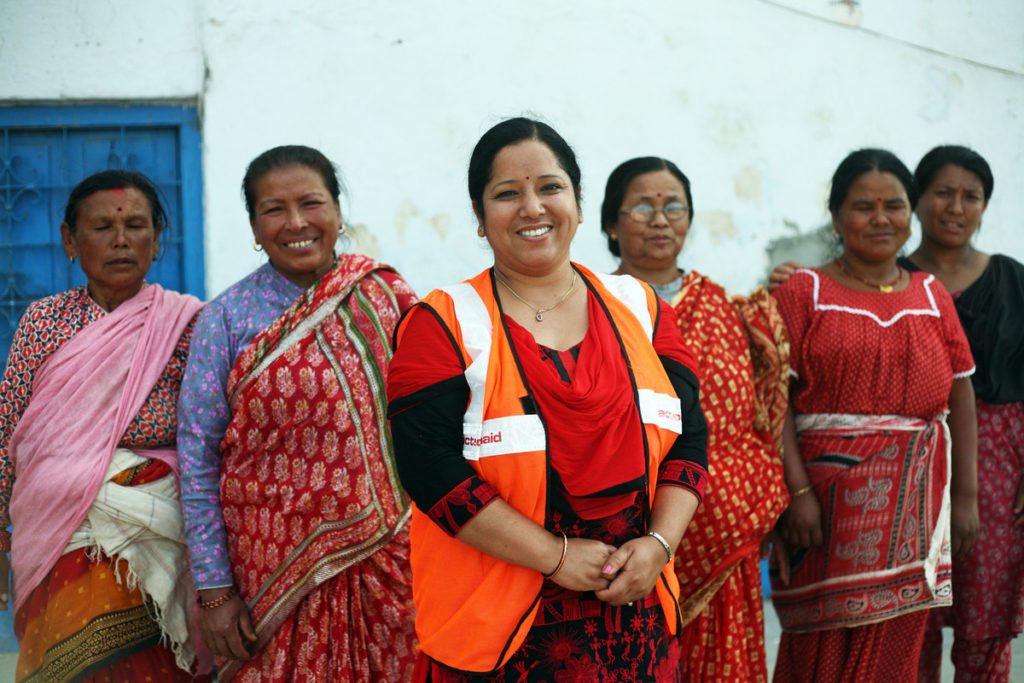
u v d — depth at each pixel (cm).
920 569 305
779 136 498
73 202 294
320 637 273
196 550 275
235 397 277
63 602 284
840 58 504
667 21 481
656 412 203
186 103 443
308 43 448
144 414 291
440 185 461
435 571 203
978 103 526
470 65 462
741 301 318
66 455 286
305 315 279
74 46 437
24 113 437
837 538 309
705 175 489
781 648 329
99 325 295
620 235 317
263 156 287
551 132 213
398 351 206
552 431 195
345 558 273
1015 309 348
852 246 320
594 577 192
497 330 202
